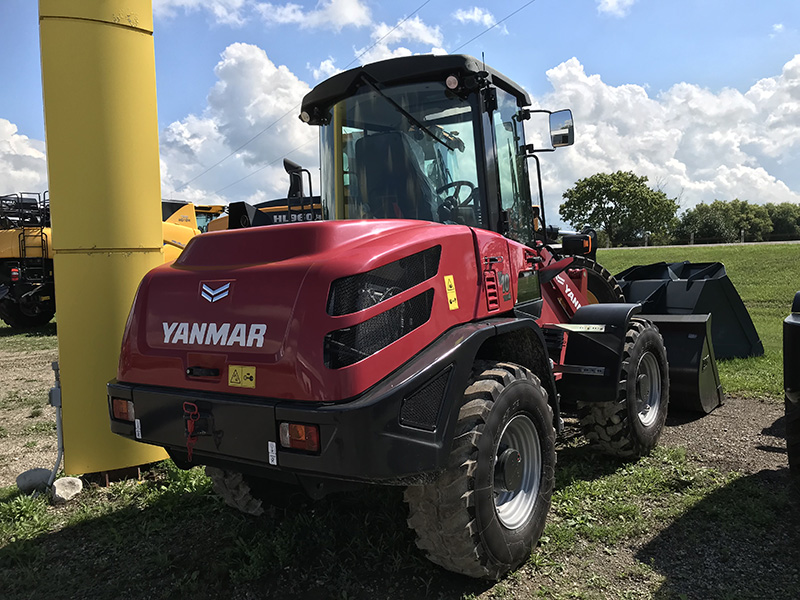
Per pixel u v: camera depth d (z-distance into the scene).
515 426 2.82
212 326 2.46
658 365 4.44
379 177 3.42
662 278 7.44
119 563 2.99
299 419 2.15
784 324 3.15
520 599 2.56
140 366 2.68
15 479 4.32
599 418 3.96
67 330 4.03
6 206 13.19
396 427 2.17
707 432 4.77
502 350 3.21
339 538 3.09
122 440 4.14
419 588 2.65
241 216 4.24
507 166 3.62
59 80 3.89
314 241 2.44
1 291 12.74
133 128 4.12
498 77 3.49
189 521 3.43
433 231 2.69
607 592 2.59
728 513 3.27
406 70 3.28
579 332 3.96
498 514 2.70
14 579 2.87
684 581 2.66
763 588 2.58
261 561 2.83
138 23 4.11
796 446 3.09
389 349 2.29
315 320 2.21
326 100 3.56
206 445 2.41
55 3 3.84
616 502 3.46
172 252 10.18
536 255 3.74
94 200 4.01
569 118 3.78
